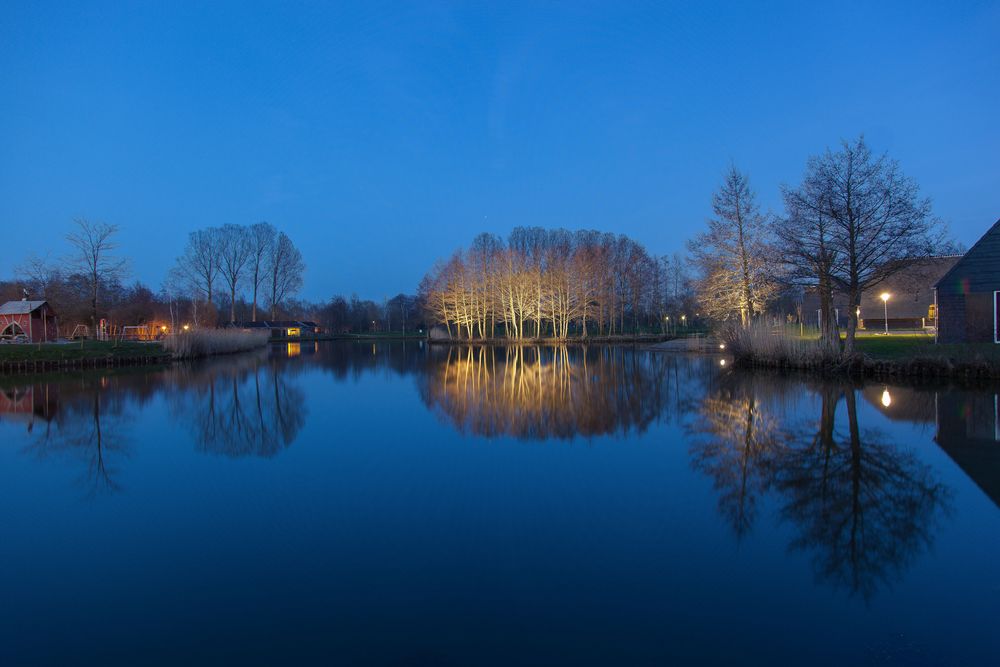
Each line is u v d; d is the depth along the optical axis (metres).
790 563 6.02
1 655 4.53
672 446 11.34
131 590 5.62
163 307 62.31
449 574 5.86
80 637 4.79
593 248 60.31
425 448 11.57
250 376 27.20
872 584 5.50
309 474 9.75
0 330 42.62
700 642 4.55
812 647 4.48
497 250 63.94
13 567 6.18
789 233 22.28
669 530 6.97
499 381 23.95
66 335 51.22
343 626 4.88
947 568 5.83
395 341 78.88
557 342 57.47
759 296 28.92
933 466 9.48
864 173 19.91
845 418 13.40
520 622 4.90
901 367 19.28
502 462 10.34
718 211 29.73
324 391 21.25
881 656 4.34
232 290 72.94
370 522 7.43
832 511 7.52
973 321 24.80
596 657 4.36
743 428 12.77
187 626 4.93
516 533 6.96
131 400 19.09
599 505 7.93
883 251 19.78
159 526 7.39
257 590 5.58
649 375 24.39
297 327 91.81
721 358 32.31
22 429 14.12
